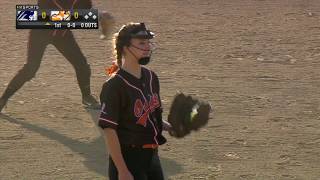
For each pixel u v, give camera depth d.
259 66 44.09
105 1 80.31
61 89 37.34
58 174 24.31
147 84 16.50
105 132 15.98
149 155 16.52
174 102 17.75
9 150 26.84
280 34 57.12
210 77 40.59
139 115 16.20
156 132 16.56
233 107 33.78
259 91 37.19
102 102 16.05
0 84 37.72
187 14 69.81
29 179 23.77
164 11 72.12
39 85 38.09
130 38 16.03
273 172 24.89
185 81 39.47
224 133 29.55
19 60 45.22
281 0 83.69
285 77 40.84
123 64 16.38
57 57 46.03
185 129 17.64
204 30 59.09
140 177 16.48
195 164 25.66
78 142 28.11
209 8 75.19
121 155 15.96
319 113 32.94
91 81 39.12
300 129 30.31
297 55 47.97
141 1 81.38
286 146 27.91
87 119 31.59
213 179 24.08
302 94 36.66
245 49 50.06
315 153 27.09
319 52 49.09
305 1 82.19
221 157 26.52
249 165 25.61
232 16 68.44
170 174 24.53
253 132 29.78
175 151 27.12
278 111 33.25
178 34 56.78
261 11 72.44
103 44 51.31
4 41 52.47
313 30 59.38
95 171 24.70
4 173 24.30
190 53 48.44
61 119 31.44
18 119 31.27
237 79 40.12
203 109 17.59
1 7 73.81
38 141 28.06
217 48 50.50
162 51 48.94
